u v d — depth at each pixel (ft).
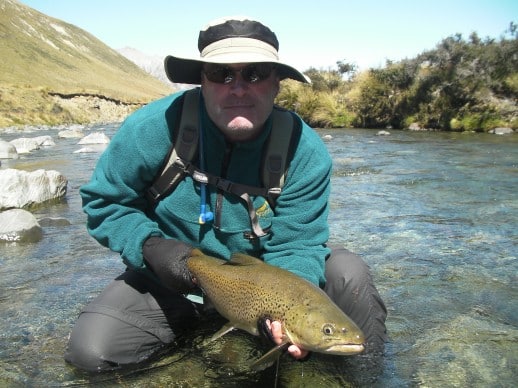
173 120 3.44
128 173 3.46
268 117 3.40
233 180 3.45
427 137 22.38
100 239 3.60
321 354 3.55
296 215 3.56
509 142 19.01
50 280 5.00
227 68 3.09
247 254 3.57
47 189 8.71
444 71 28.76
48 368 3.39
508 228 6.73
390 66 32.14
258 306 2.99
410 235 6.48
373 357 3.47
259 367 3.22
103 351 3.34
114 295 3.60
